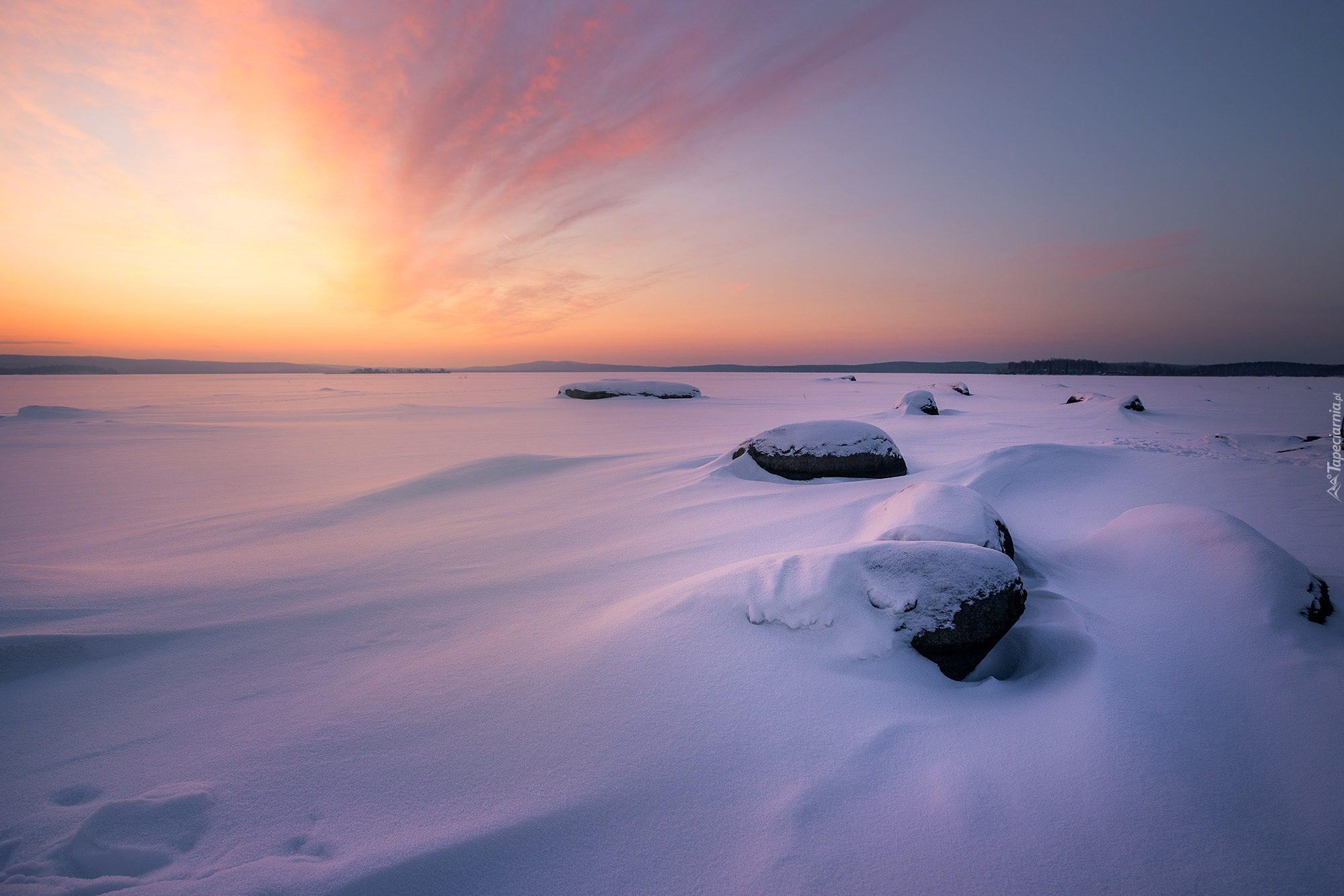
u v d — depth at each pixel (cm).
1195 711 231
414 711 264
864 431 793
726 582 326
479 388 5503
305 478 1042
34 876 179
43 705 290
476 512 714
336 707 275
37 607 408
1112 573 376
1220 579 315
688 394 3378
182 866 181
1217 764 204
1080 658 278
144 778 230
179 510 790
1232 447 926
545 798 204
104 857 186
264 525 679
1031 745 220
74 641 350
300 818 202
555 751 229
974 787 200
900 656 278
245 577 486
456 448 1424
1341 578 356
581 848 183
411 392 4606
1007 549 404
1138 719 227
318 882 170
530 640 332
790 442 794
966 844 178
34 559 571
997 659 300
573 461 1017
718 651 283
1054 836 180
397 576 483
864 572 309
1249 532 338
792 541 504
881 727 235
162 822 202
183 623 389
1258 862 167
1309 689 232
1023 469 719
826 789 203
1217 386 4525
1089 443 1077
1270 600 290
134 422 2033
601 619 347
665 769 215
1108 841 177
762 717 242
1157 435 1209
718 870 174
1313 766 198
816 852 178
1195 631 286
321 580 478
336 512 727
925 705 250
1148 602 325
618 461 1010
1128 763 206
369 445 1496
